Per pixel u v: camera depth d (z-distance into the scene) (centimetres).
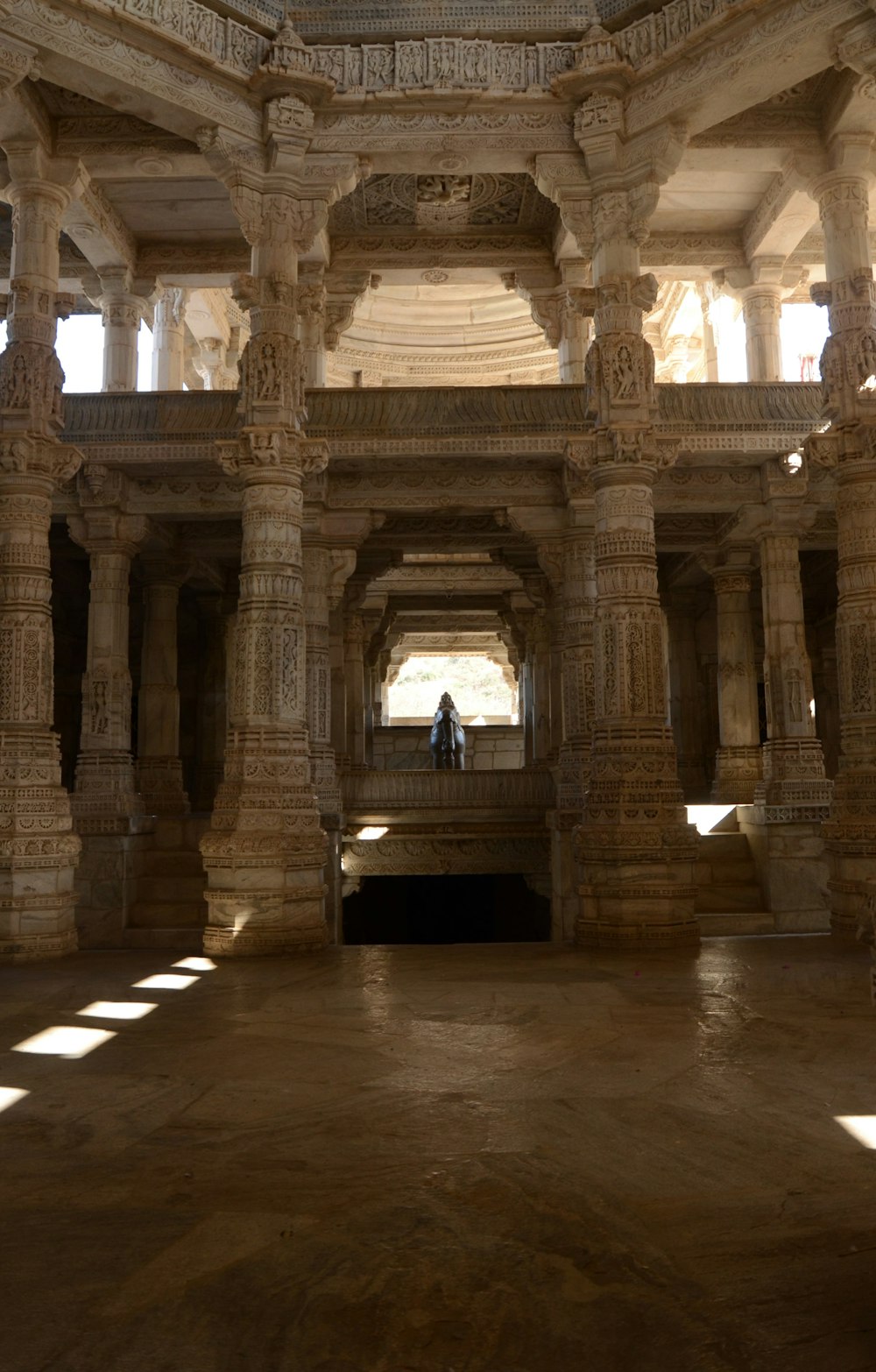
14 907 945
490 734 2881
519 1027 618
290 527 1024
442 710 2502
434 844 1700
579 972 823
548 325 1557
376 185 1426
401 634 2831
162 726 1667
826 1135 411
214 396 1416
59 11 936
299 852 970
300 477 1042
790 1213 333
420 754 2792
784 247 1466
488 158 1091
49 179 1114
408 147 1069
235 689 1016
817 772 1430
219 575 1972
